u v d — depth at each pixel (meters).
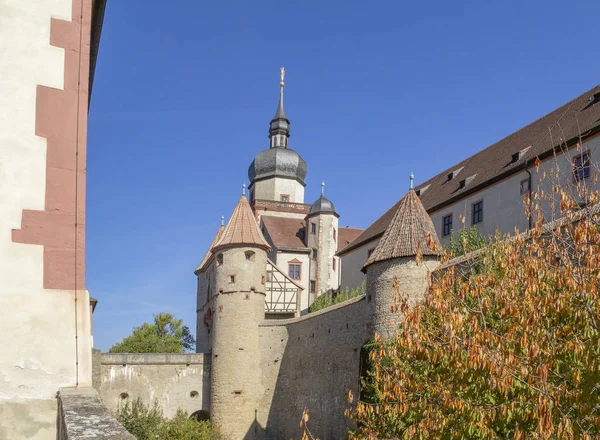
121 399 50.41
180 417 46.09
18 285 7.42
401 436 16.56
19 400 7.15
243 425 49.62
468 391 13.58
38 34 8.10
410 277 31.58
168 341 79.19
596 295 12.30
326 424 39.75
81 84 8.17
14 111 7.82
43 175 7.79
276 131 82.69
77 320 7.52
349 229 79.44
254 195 81.50
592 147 30.42
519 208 35.38
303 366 44.25
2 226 7.51
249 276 51.75
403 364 17.06
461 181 42.38
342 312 38.75
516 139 41.19
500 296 14.23
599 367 11.27
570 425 10.78
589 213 14.37
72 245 7.72
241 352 50.47
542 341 12.66
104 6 9.41
